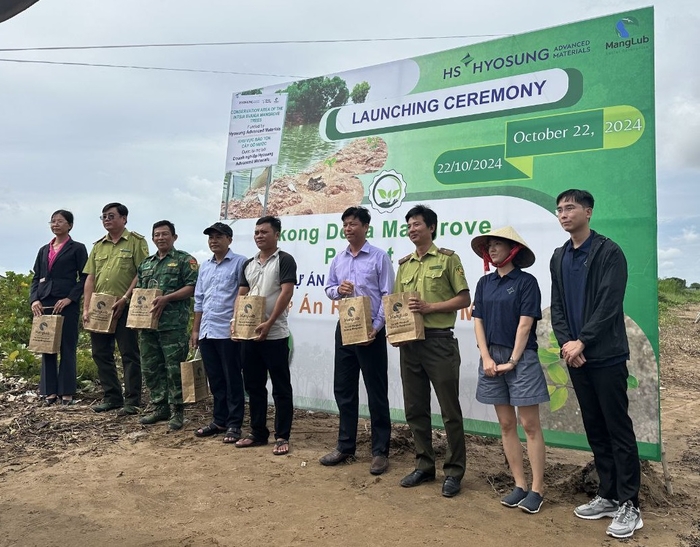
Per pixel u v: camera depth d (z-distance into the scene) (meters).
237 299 4.83
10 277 11.61
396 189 5.48
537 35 4.78
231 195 6.69
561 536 3.32
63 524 3.47
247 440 5.00
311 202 6.07
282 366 4.90
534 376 3.70
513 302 3.77
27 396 6.62
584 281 3.58
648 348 4.16
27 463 4.59
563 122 4.62
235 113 6.77
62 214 6.46
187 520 3.53
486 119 5.00
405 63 5.52
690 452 5.42
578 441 4.48
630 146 4.33
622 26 4.41
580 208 3.60
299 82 6.27
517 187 4.80
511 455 3.85
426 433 4.20
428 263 4.15
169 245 5.72
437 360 4.01
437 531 3.36
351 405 4.62
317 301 5.94
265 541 3.24
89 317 5.90
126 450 4.91
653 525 3.52
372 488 4.07
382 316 4.45
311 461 4.65
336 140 5.94
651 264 4.18
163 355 5.75
